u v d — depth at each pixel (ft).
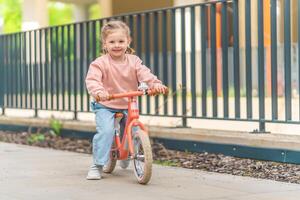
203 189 17.62
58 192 17.19
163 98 29.66
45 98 33.78
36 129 33.58
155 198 16.34
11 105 36.73
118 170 21.11
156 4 66.59
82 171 21.06
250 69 23.21
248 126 26.66
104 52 20.11
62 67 32.35
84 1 82.64
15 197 16.47
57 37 32.65
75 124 30.73
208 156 23.68
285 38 21.77
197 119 28.04
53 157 24.82
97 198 16.33
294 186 18.15
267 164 21.61
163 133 25.86
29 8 66.59
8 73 36.91
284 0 21.77
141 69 19.70
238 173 20.65
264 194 16.88
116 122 19.81
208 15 25.66
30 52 34.60
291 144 21.11
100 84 19.02
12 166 22.25
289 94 21.83
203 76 25.25
